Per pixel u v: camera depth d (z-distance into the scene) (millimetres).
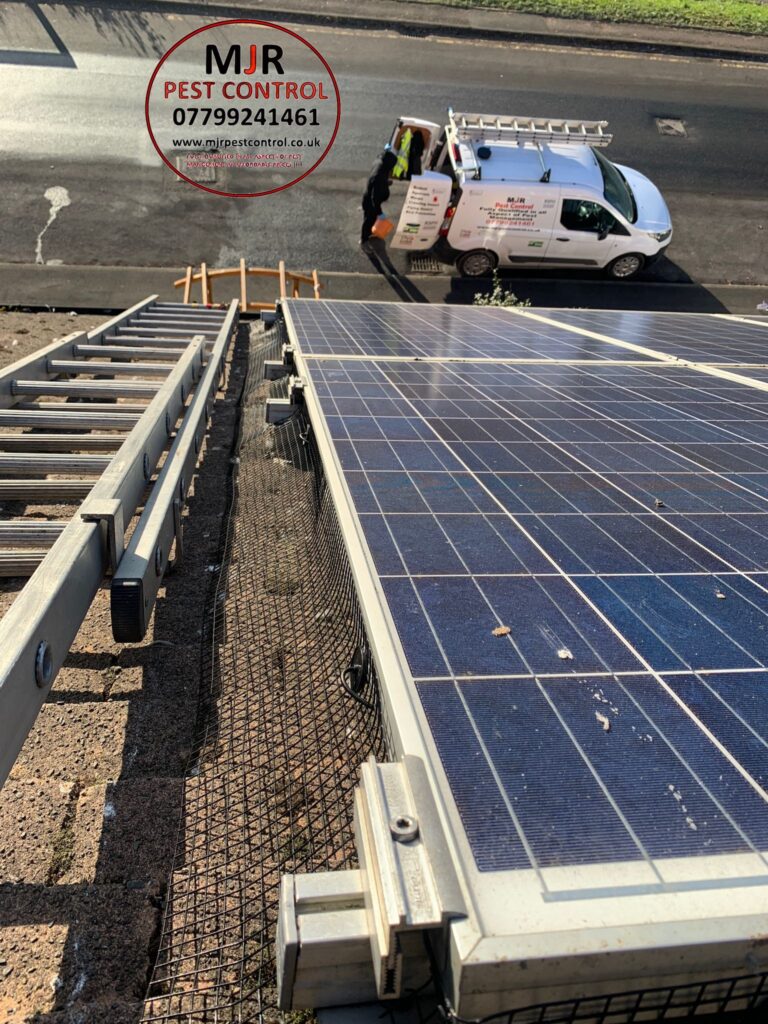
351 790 2125
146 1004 1722
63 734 2590
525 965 955
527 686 1499
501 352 5527
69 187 12539
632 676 1553
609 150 15828
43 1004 1749
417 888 1045
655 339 6512
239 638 3061
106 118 13867
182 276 11594
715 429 3527
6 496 3605
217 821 2178
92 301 10680
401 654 1584
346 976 1194
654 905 1033
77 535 2373
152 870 2090
